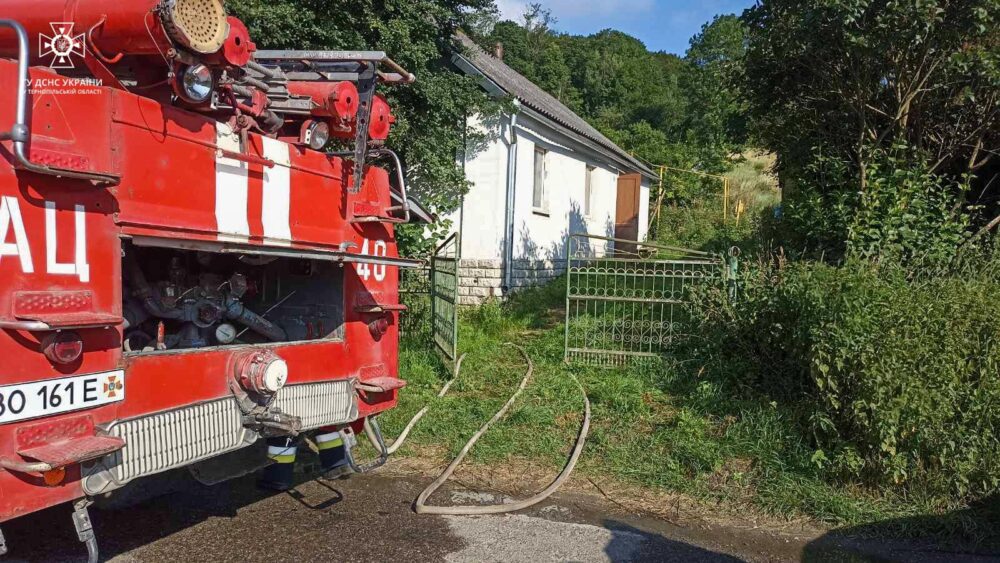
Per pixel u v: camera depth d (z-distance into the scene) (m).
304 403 4.29
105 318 2.88
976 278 6.09
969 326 5.05
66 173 2.71
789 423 5.96
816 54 7.33
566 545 4.35
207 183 3.43
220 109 3.52
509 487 5.32
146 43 3.07
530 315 11.80
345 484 5.27
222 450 3.55
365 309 4.81
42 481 2.72
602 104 50.47
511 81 16.25
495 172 12.59
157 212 3.15
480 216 12.73
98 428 2.93
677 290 8.23
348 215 4.60
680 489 5.33
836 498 4.96
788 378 6.39
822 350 5.32
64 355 2.73
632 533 4.58
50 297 2.72
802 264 6.61
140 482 4.95
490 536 4.43
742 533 4.67
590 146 16.91
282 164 3.98
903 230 6.88
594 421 6.66
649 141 33.81
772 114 8.74
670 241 21.95
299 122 4.38
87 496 2.92
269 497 4.95
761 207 25.42
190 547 4.07
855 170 7.90
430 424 6.54
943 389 4.91
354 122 4.38
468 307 12.45
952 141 7.82
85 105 2.85
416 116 10.52
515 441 6.18
